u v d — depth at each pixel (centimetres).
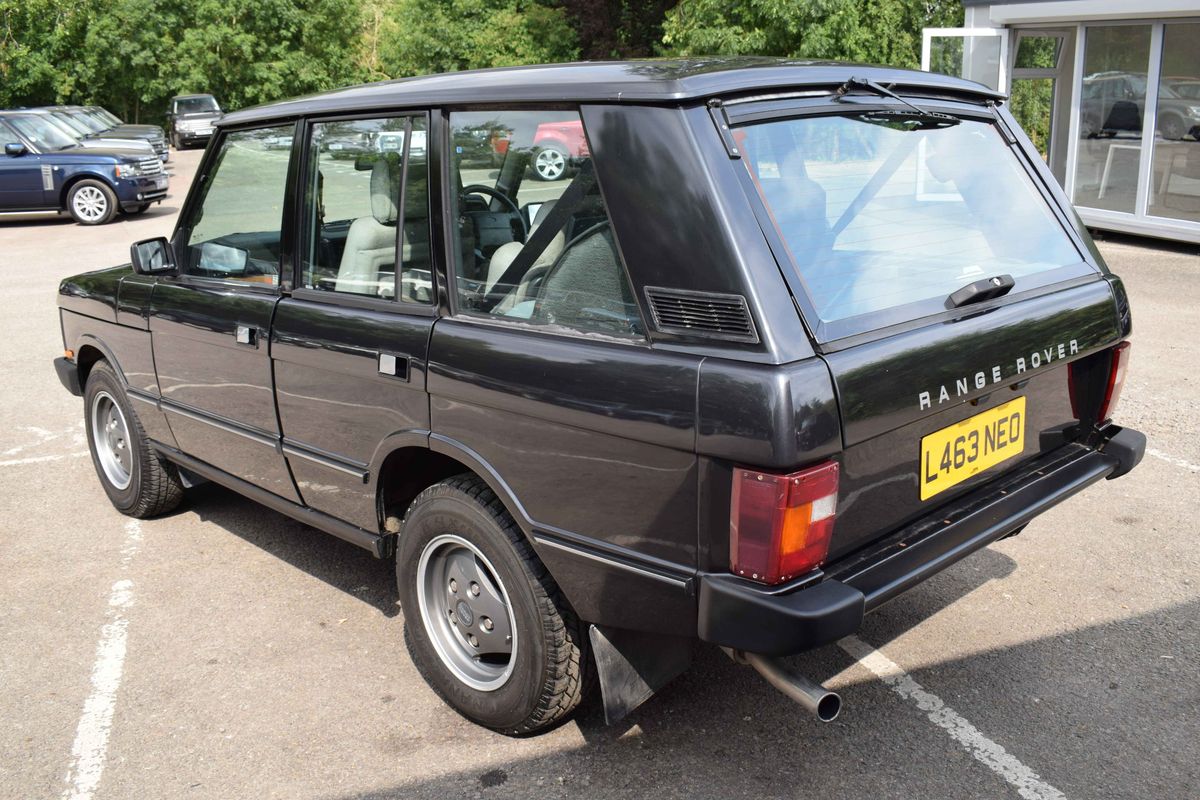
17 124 1739
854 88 283
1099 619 373
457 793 290
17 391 740
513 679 298
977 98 326
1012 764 293
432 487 311
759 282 231
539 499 275
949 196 296
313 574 435
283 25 4056
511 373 272
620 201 251
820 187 259
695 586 244
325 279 343
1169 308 855
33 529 490
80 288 486
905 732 310
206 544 468
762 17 1877
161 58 3800
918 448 265
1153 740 302
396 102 310
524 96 274
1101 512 466
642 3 3159
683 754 303
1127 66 1175
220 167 395
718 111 247
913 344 251
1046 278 306
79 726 328
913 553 260
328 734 320
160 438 456
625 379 246
